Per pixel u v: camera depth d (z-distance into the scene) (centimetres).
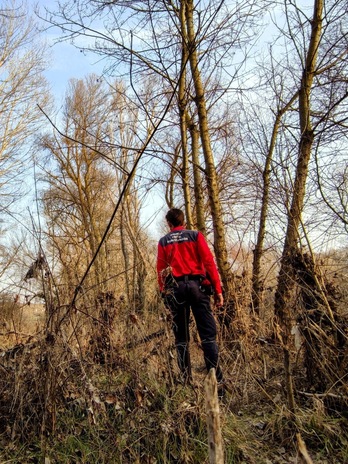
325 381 339
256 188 532
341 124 482
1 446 303
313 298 352
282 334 368
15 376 318
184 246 398
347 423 305
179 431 289
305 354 358
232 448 291
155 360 339
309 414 318
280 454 293
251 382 377
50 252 361
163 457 283
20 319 362
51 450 297
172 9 555
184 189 623
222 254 565
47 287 332
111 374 336
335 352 338
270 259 458
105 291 370
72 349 325
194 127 655
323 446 294
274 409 335
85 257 403
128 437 296
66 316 326
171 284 386
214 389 233
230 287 496
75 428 313
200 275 393
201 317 387
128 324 353
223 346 399
